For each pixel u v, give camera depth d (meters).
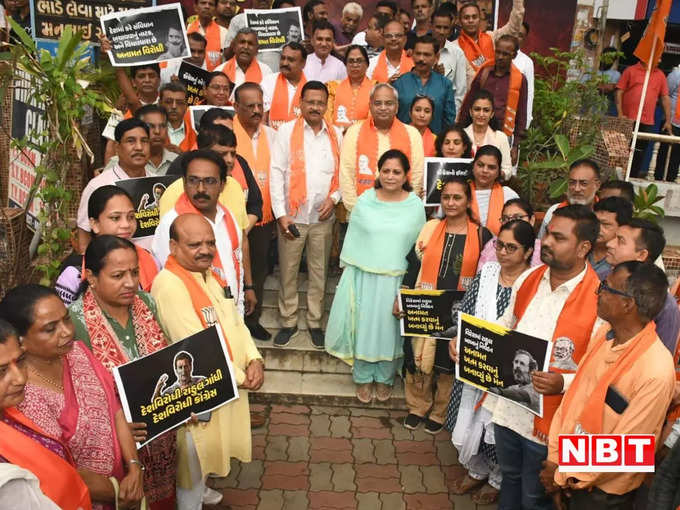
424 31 7.22
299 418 5.13
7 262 5.40
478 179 4.99
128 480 2.71
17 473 1.91
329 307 6.05
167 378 2.93
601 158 7.03
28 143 4.85
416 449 4.80
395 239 4.76
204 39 6.66
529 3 9.19
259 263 5.47
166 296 3.19
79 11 5.92
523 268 3.80
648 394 2.70
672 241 7.68
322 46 6.54
